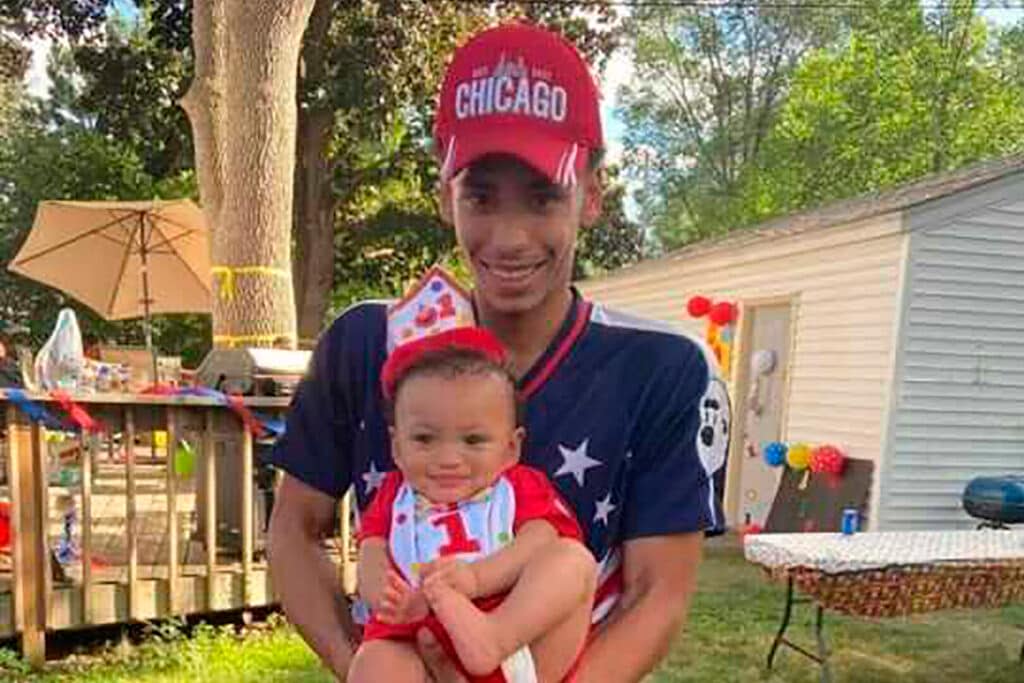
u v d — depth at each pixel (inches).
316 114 740.0
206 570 219.3
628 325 64.8
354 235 822.5
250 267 286.4
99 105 760.3
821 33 1259.8
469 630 52.7
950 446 345.4
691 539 62.7
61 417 197.3
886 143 1037.8
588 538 61.5
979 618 274.8
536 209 59.6
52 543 222.5
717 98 1330.0
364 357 65.2
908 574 200.1
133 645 209.3
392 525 59.9
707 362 65.7
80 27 736.3
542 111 59.0
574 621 55.7
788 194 1089.4
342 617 64.1
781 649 239.6
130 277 413.1
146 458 437.1
